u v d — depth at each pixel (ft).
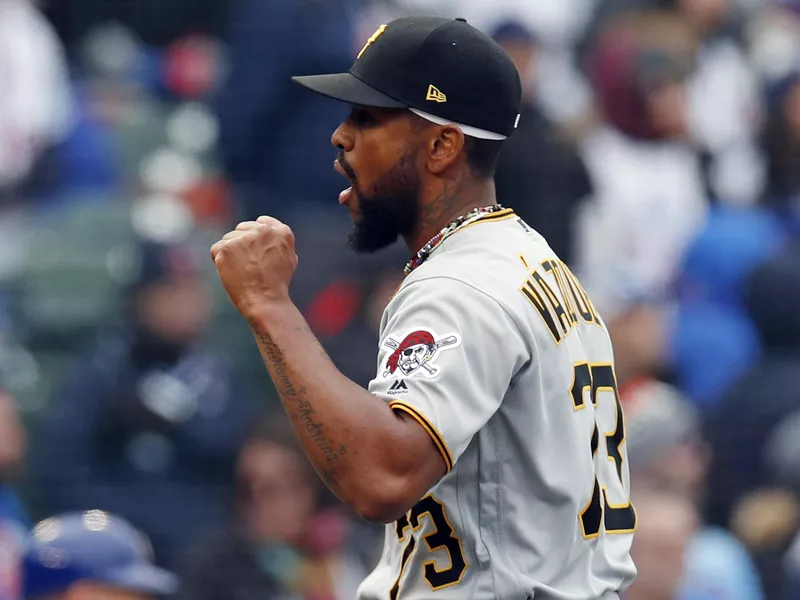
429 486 27.89
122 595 38.06
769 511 62.03
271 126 79.82
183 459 65.57
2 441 62.28
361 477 27.45
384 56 30.66
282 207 78.43
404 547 30.45
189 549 59.93
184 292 67.05
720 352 70.79
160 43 90.58
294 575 57.52
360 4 82.28
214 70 87.56
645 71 78.95
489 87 30.71
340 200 32.09
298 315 29.12
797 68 81.46
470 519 29.43
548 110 76.64
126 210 76.13
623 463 31.89
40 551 38.27
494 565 29.22
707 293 73.51
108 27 90.27
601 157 77.97
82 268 72.64
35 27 85.20
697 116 83.51
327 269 69.62
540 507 29.55
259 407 67.46
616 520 30.96
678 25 85.05
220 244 29.25
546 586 29.19
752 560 61.46
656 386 65.16
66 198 80.89
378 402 28.02
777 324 72.33
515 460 29.48
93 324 71.41
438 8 85.25
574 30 85.87
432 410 27.89
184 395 66.49
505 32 74.95
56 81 85.51
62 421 66.39
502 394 28.71
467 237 30.71
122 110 85.92
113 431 65.82
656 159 78.28
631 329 67.97
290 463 57.93
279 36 79.41
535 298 29.81
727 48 87.66
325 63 79.00
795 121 78.54
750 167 82.43
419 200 31.09
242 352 68.95
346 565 58.70
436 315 28.99
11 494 62.28
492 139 31.09
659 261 76.07
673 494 56.95
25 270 73.10
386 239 31.94
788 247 74.59
